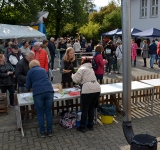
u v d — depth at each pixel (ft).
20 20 72.38
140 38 65.98
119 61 37.11
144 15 72.49
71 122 16.52
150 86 18.80
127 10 9.25
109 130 16.17
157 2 67.36
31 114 19.25
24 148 13.87
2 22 72.74
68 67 19.35
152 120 17.94
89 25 106.22
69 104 19.86
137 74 37.45
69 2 102.37
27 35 48.85
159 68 43.16
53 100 15.44
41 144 14.33
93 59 21.45
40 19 73.61
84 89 14.98
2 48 39.14
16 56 23.48
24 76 18.03
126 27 9.33
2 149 13.79
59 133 15.85
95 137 15.16
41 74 14.74
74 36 121.19
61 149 13.67
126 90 10.11
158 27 66.85
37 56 22.08
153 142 9.05
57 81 32.42
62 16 104.42
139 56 63.26
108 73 37.55
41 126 15.05
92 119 16.14
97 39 101.86
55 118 18.48
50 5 98.89
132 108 20.35
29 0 70.59
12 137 15.34
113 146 13.93
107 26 101.45
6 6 73.00
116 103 19.70
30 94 17.25
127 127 10.73
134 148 9.15
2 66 20.33
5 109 19.48
